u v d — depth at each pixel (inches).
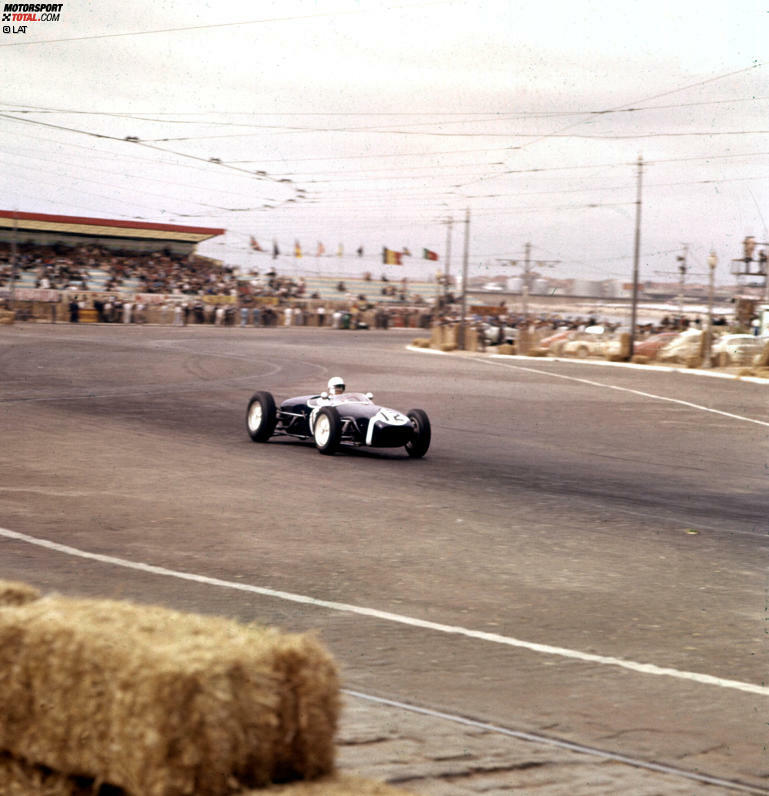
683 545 431.5
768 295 2488.9
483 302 4945.9
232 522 445.1
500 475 627.2
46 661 137.9
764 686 244.7
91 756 134.3
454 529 447.2
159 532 418.0
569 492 570.9
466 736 202.8
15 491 498.9
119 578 336.8
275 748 136.7
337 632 281.6
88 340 1975.9
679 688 241.8
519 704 226.5
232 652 134.1
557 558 394.9
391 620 297.3
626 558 399.9
